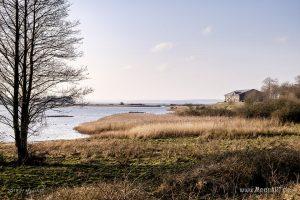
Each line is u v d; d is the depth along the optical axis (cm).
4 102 1923
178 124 3731
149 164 1836
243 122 3600
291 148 1608
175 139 3028
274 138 2716
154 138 3200
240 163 1384
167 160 1941
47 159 2056
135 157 2067
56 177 1542
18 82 1936
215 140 2689
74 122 7581
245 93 13125
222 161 1447
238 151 1578
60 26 1989
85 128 5134
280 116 4022
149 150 2291
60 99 2014
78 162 1941
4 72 1936
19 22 1922
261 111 4509
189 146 2439
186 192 1206
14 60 1928
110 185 1149
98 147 2475
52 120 8375
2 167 1761
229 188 1230
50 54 1991
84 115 11825
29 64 1952
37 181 1473
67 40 2011
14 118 1928
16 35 1911
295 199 1040
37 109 1969
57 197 1077
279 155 1456
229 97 13988
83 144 2658
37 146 2580
